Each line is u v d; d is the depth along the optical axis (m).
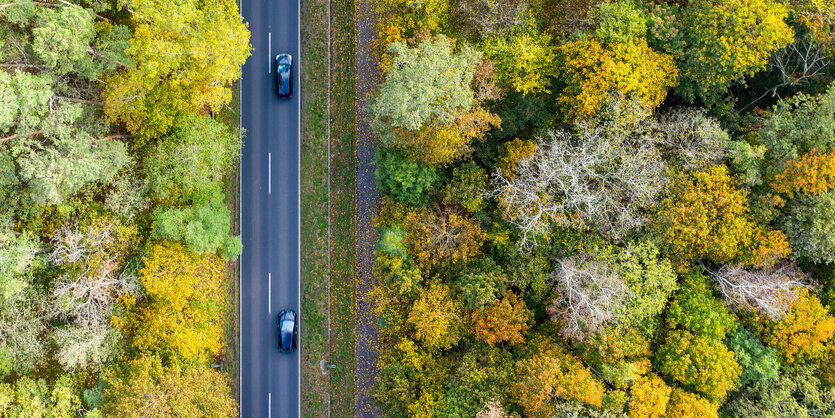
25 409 34.50
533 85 37.69
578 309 35.81
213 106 36.12
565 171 35.25
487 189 39.88
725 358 35.09
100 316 35.84
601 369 35.88
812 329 36.12
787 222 36.84
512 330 35.78
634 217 36.69
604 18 35.88
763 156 36.16
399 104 33.59
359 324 43.00
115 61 33.66
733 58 35.50
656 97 37.62
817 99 37.47
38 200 32.84
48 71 34.28
